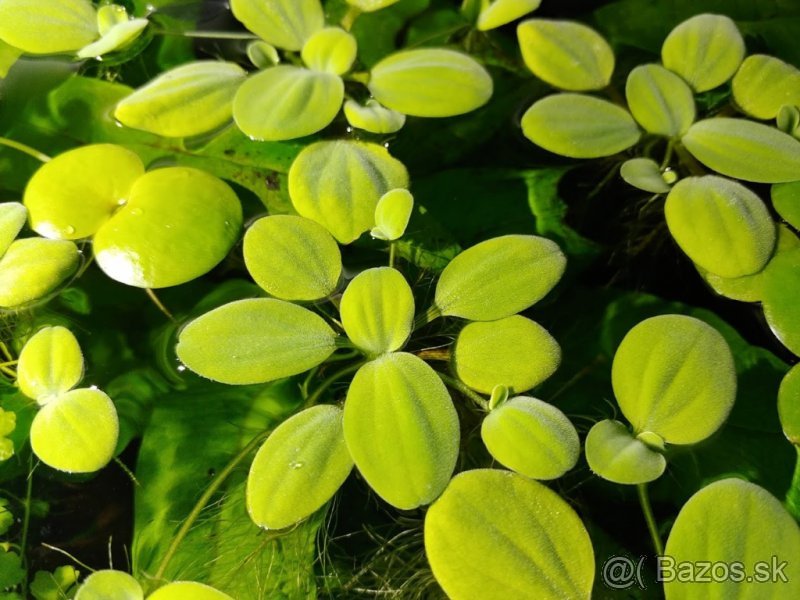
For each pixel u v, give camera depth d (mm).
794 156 148
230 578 125
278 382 136
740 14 167
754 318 141
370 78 157
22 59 158
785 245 142
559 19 167
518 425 127
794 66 160
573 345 140
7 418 130
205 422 134
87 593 120
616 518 128
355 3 166
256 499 123
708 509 123
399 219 140
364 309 134
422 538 129
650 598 123
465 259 139
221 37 163
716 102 158
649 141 155
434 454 124
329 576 127
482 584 120
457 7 168
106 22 159
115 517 129
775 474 130
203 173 145
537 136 152
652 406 130
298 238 139
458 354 134
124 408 134
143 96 151
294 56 160
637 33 166
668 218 145
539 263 138
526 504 123
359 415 127
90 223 141
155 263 138
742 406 135
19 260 139
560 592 120
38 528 127
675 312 142
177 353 130
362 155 149
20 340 138
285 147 152
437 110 154
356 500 130
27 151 149
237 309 133
